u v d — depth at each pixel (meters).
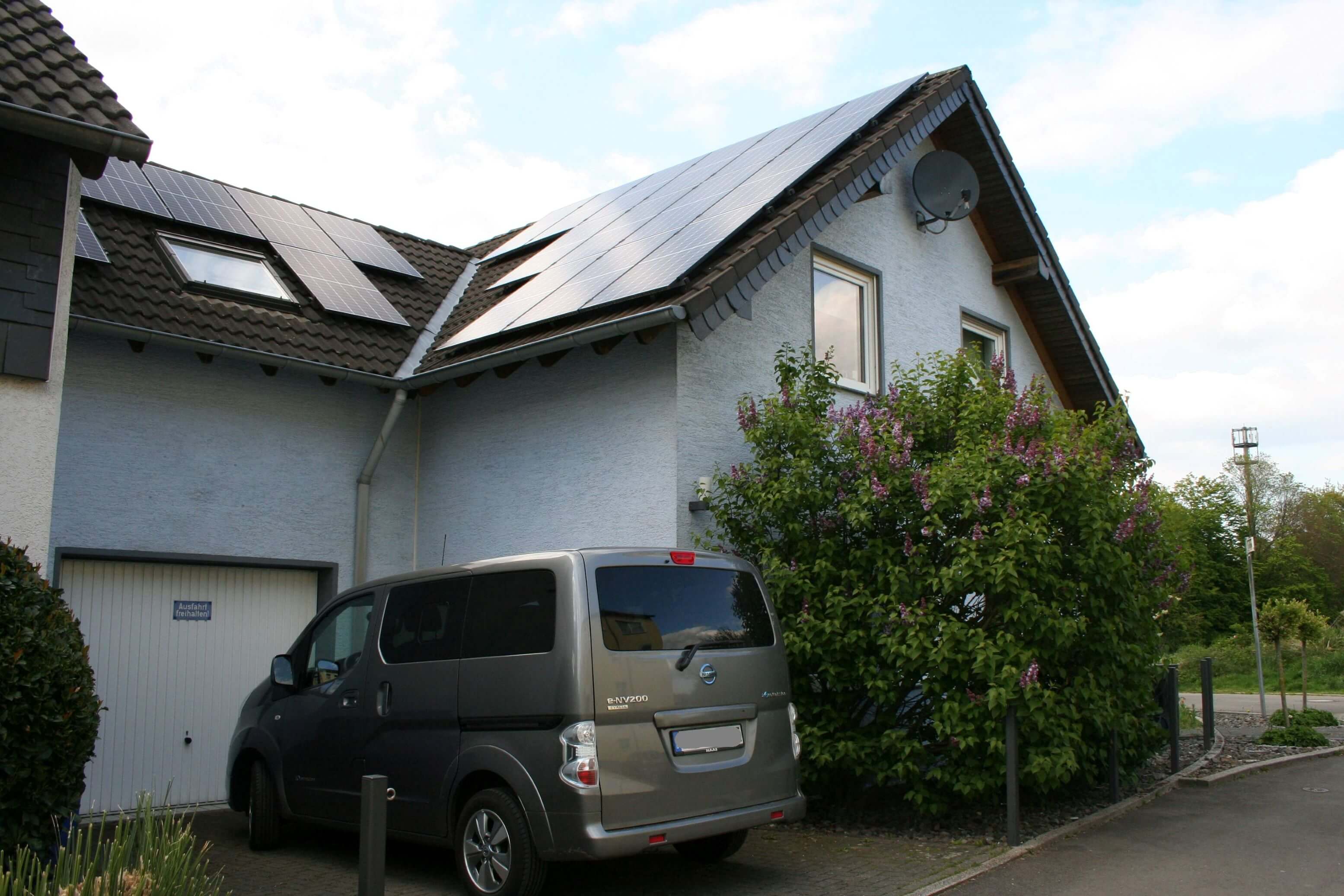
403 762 6.05
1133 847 6.67
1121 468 8.22
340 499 10.24
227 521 9.40
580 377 9.31
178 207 10.91
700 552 6.14
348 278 11.24
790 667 7.52
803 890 5.73
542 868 5.29
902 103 11.24
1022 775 6.87
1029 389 8.21
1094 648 7.36
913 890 5.67
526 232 13.92
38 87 6.11
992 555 6.82
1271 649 31.91
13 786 4.95
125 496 8.80
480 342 9.65
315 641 7.11
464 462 10.35
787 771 5.95
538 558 5.68
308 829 7.81
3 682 4.97
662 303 8.19
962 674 6.82
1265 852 6.52
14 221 6.20
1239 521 48.69
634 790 5.21
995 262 13.14
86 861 3.98
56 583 8.36
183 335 8.75
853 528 7.50
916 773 6.97
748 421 8.22
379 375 9.84
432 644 6.11
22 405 6.15
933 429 8.02
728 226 8.95
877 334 10.92
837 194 9.41
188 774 9.08
